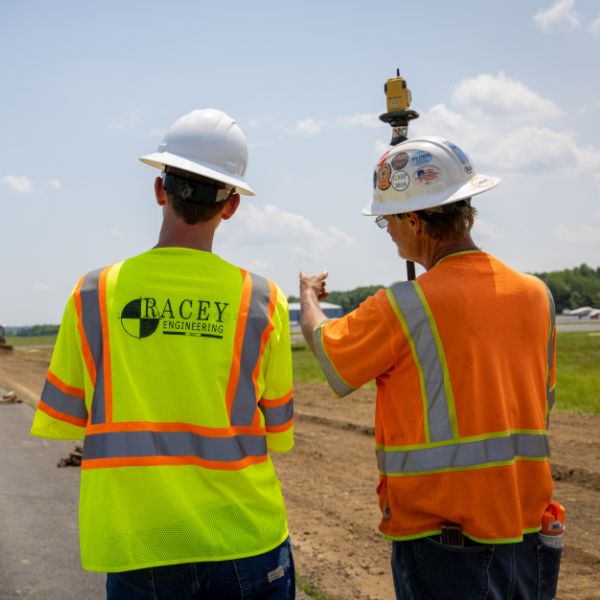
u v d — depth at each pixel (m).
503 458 1.98
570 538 4.78
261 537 1.89
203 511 1.83
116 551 1.79
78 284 1.98
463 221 2.15
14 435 9.54
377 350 2.03
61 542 5.04
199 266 1.98
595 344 35.16
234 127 2.11
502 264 2.15
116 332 1.91
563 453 7.23
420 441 2.00
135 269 1.97
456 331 2.00
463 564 1.95
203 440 1.87
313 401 12.56
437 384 2.00
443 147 2.16
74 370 1.96
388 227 2.28
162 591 1.81
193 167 1.99
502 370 2.02
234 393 1.93
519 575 2.00
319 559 4.53
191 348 1.90
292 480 6.77
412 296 2.02
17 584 4.30
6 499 6.20
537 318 2.10
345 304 111.38
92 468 1.85
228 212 2.13
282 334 2.03
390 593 3.97
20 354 48.41
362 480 6.72
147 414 1.86
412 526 2.02
